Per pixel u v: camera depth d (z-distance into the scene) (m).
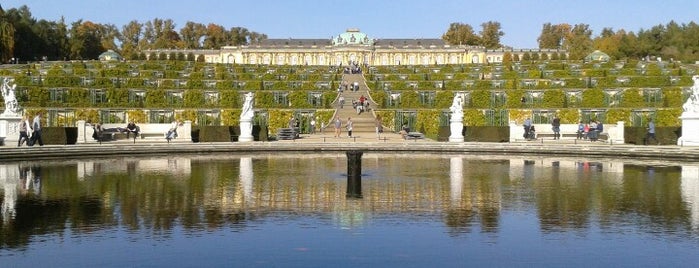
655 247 16.34
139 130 57.53
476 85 85.06
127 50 174.50
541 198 23.67
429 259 15.44
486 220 19.62
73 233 17.73
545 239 17.25
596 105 72.88
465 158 43.28
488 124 73.06
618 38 169.50
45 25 150.75
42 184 27.45
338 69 116.50
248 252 15.93
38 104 70.88
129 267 14.69
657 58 140.25
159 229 18.27
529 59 145.88
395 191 25.52
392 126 75.62
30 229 18.19
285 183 28.02
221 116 72.19
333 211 20.98
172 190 25.62
